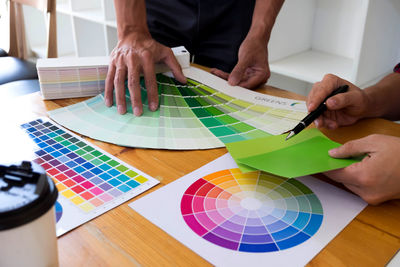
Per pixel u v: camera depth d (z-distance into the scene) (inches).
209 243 18.3
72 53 114.9
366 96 30.9
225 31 48.4
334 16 72.0
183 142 27.5
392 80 34.6
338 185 23.3
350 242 18.6
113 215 20.1
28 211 12.5
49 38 58.8
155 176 23.6
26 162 14.1
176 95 34.7
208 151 26.5
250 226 19.5
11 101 34.2
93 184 22.6
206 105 33.3
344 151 23.0
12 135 28.2
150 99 32.8
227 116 31.4
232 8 46.8
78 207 20.6
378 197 21.0
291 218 20.1
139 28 36.6
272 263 17.2
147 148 26.8
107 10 86.9
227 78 40.1
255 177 23.7
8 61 64.9
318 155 24.1
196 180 23.2
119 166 24.6
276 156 24.1
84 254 17.6
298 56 73.5
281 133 28.7
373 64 60.6
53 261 14.6
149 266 17.0
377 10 54.6
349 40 71.7
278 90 38.2
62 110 32.4
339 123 31.0
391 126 31.0
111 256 17.5
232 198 21.6
